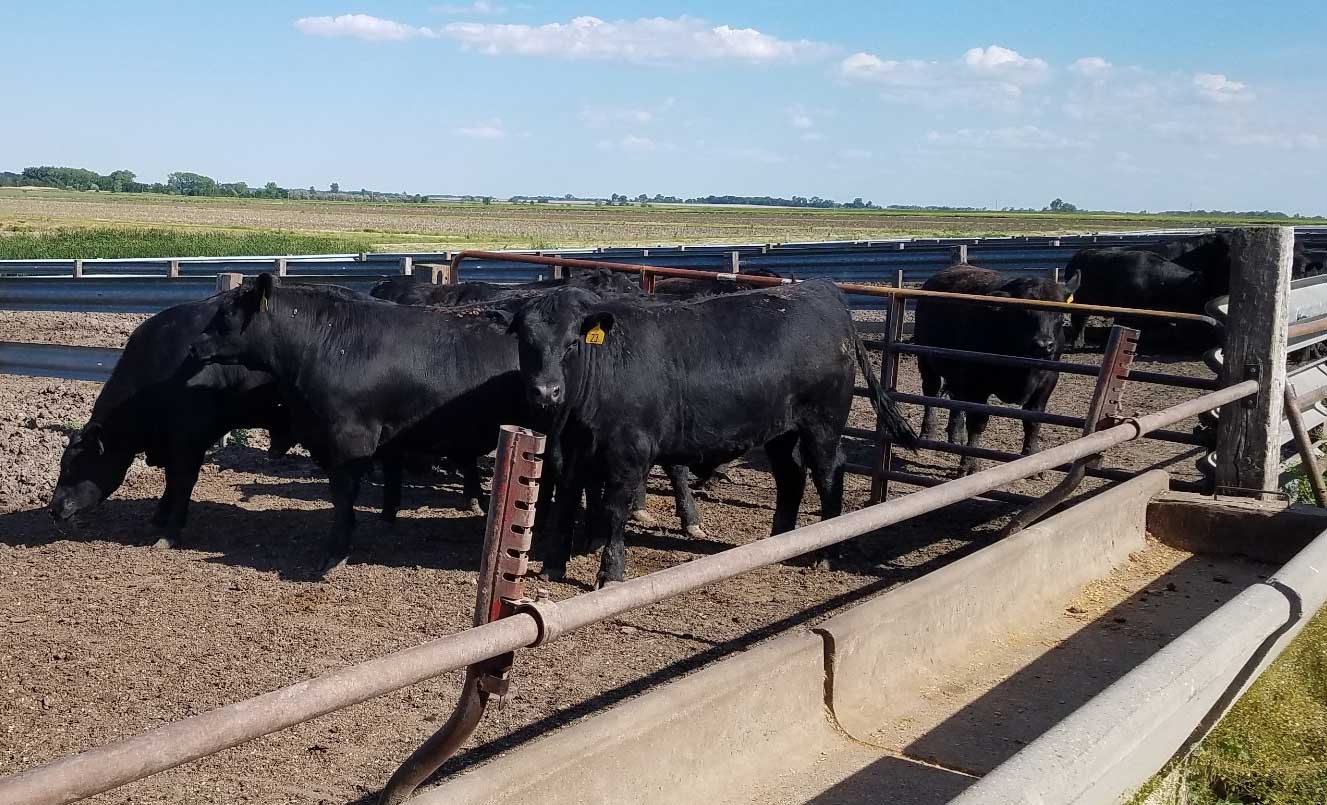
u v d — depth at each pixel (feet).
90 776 7.29
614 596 10.86
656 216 515.09
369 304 25.49
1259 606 14.48
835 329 25.66
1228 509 24.53
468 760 15.28
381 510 29.78
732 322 24.49
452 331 25.58
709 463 24.99
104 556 25.03
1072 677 18.02
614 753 12.41
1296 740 15.94
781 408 24.84
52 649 19.17
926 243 90.22
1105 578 23.04
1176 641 13.00
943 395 38.75
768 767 14.51
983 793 8.82
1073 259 63.36
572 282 31.71
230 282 36.68
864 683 16.29
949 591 18.15
